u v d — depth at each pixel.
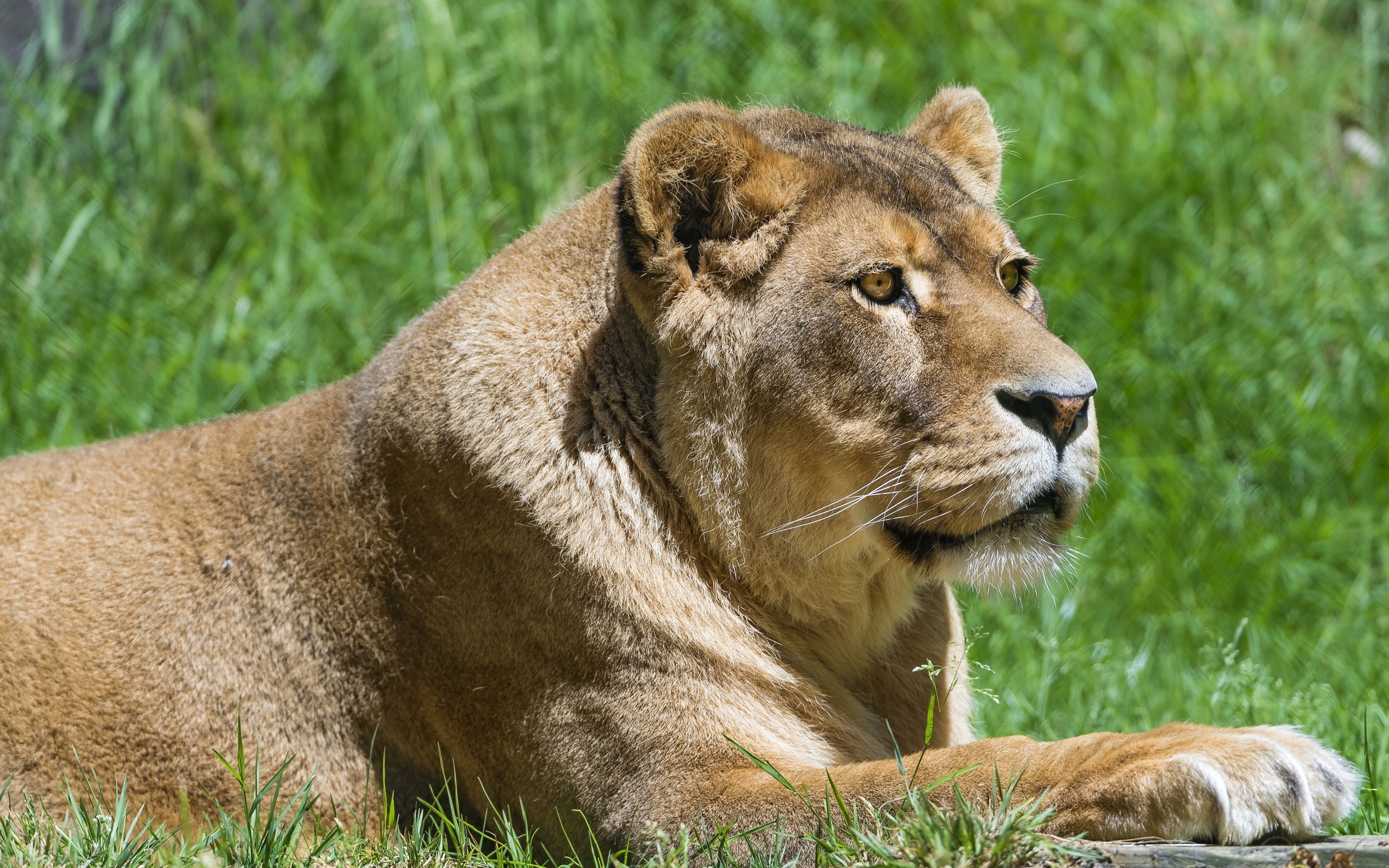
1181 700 10.35
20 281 14.80
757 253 7.35
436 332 7.85
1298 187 17.17
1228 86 18.06
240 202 15.84
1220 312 15.73
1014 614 12.30
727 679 7.29
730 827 6.57
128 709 7.89
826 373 7.26
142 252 15.32
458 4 16.92
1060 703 10.66
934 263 7.32
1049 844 5.74
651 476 7.48
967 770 6.27
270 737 7.86
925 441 7.12
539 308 7.69
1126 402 14.95
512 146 16.34
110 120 15.87
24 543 8.29
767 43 17.73
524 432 7.43
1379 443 14.64
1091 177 16.58
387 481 7.76
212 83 16.52
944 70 17.81
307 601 7.90
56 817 7.81
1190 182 16.72
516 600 7.42
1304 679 10.62
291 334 14.59
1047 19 18.64
